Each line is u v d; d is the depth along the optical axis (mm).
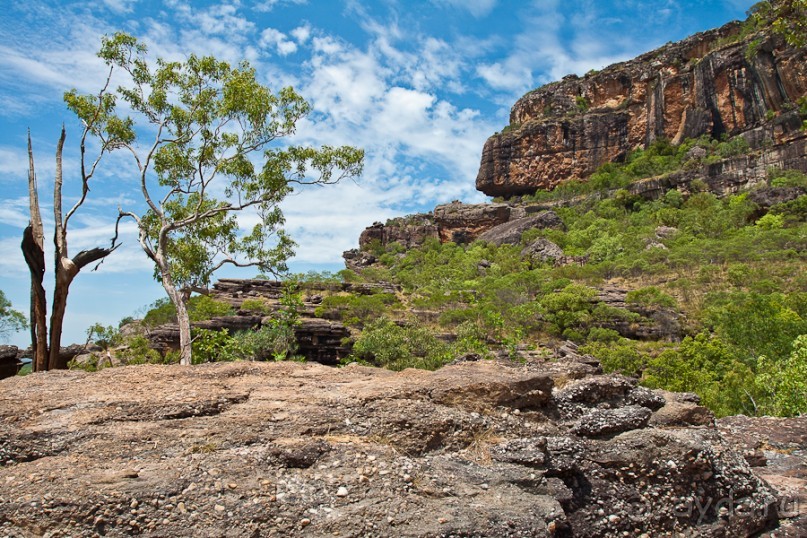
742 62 107812
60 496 4230
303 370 7473
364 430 5645
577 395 7074
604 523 5613
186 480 4543
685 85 119500
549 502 5047
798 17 13477
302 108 17625
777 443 8688
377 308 57531
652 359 40438
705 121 113000
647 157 119188
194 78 17266
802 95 100688
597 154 132000
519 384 6551
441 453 5625
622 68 136375
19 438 5016
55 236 14258
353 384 6762
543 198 130125
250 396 6289
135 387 6395
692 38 124188
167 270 16469
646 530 5715
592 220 106500
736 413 22375
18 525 4113
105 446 4984
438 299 63344
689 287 59594
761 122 104188
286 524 4309
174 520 4215
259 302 51125
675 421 7332
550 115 141875
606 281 70750
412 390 6305
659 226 89500
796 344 18859
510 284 73188
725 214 85438
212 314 48375
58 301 13859
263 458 4949
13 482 4449
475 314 55500
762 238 70500
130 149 16828
